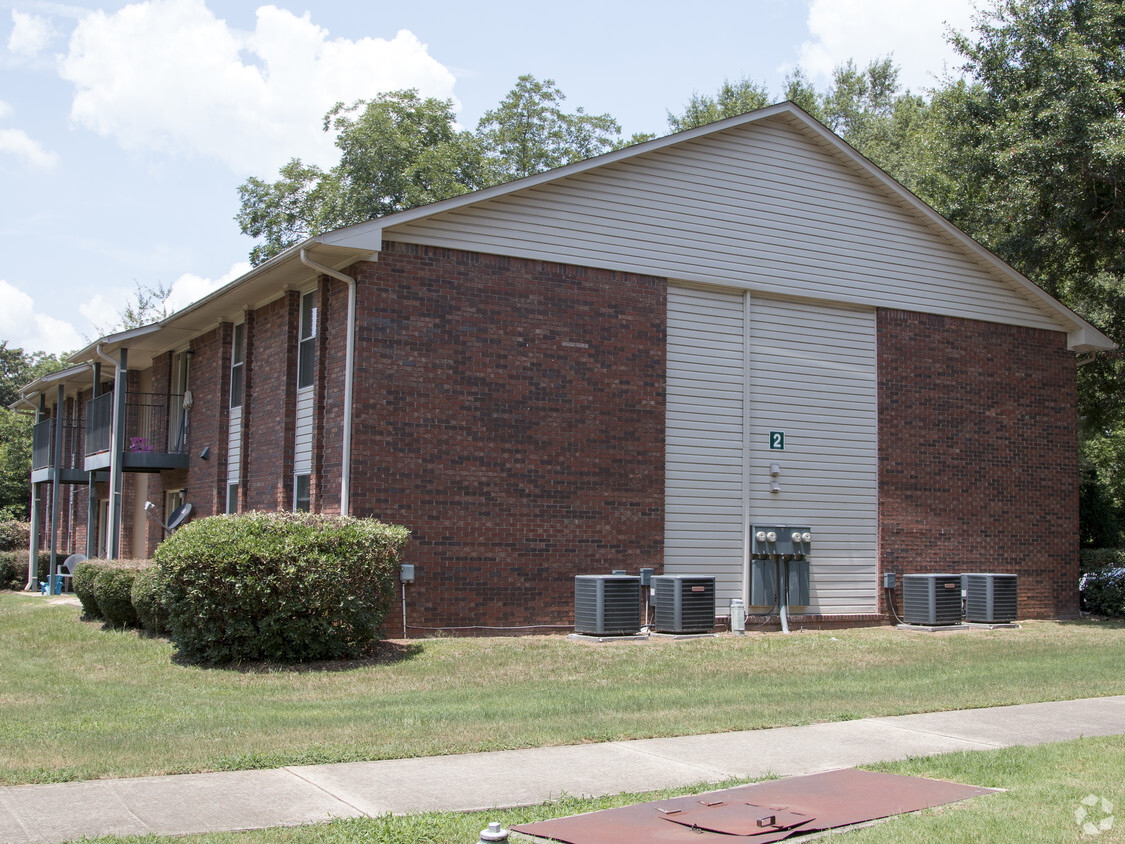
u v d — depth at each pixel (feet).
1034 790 23.80
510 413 53.62
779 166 62.54
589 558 55.06
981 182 85.56
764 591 59.52
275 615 44.37
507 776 25.09
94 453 77.77
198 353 75.36
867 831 20.51
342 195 128.36
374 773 25.09
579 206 56.29
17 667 46.78
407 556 50.78
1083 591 74.23
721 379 59.88
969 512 67.21
